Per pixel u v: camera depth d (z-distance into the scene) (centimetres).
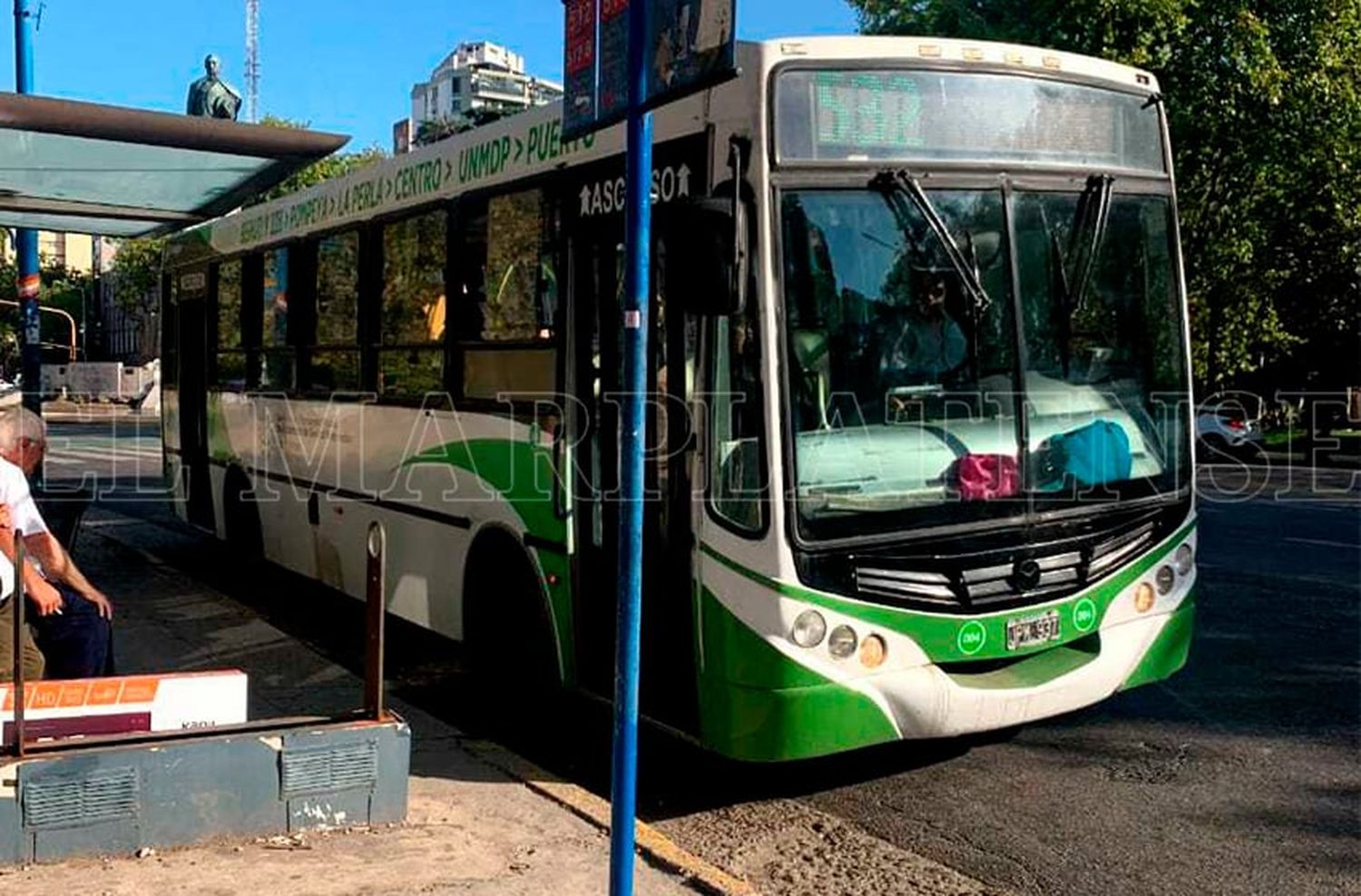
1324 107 2428
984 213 561
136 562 1248
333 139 784
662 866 494
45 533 560
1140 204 616
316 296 959
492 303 717
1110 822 572
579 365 641
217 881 455
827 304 527
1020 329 563
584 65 379
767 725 516
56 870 460
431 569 788
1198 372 3120
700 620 546
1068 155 589
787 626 512
